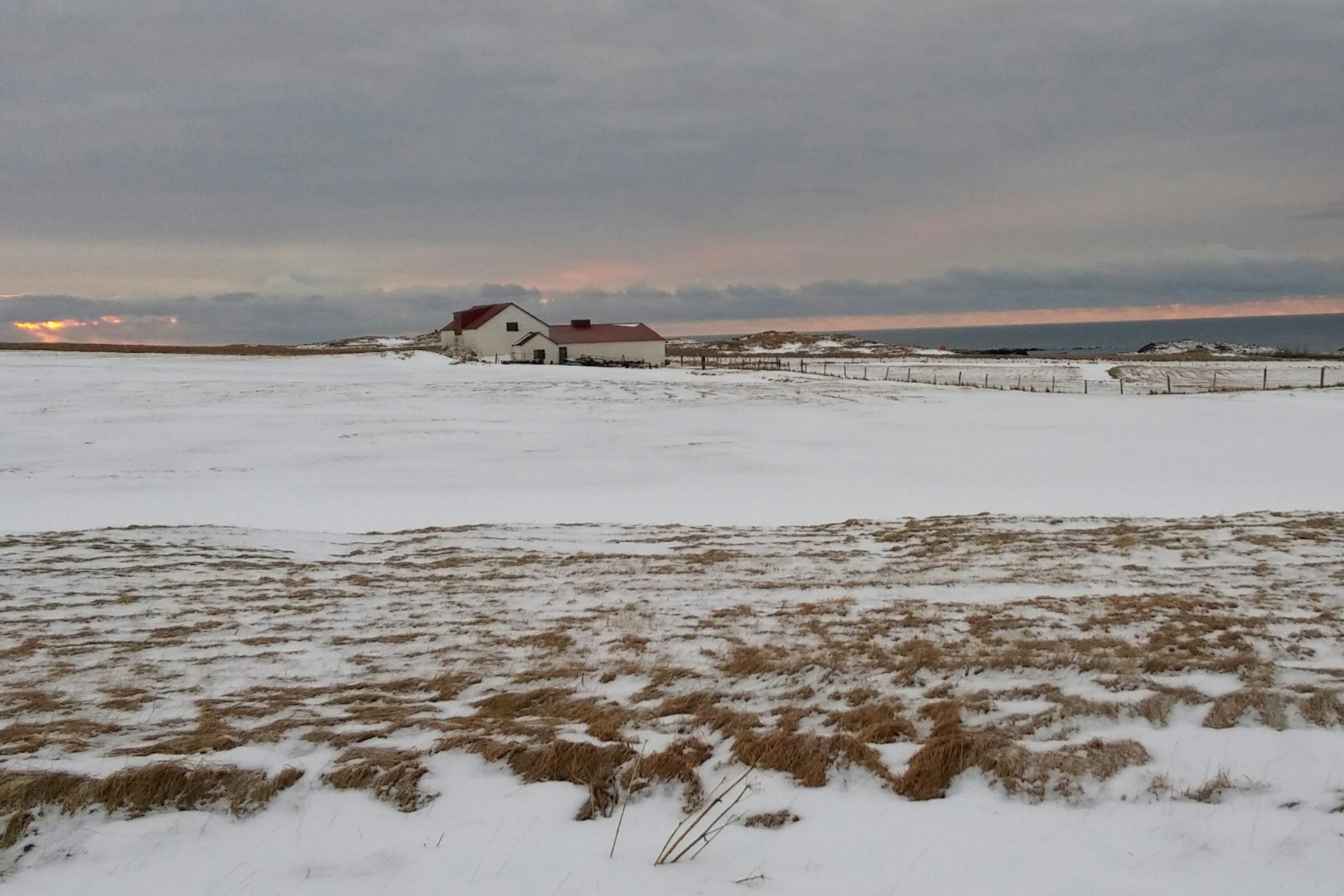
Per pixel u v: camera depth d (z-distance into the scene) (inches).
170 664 309.1
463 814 179.3
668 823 176.2
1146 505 733.3
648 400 1736.0
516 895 147.5
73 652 330.6
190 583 476.1
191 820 177.6
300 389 1892.2
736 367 2923.2
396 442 1205.1
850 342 5132.9
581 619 368.2
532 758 201.3
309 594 442.3
